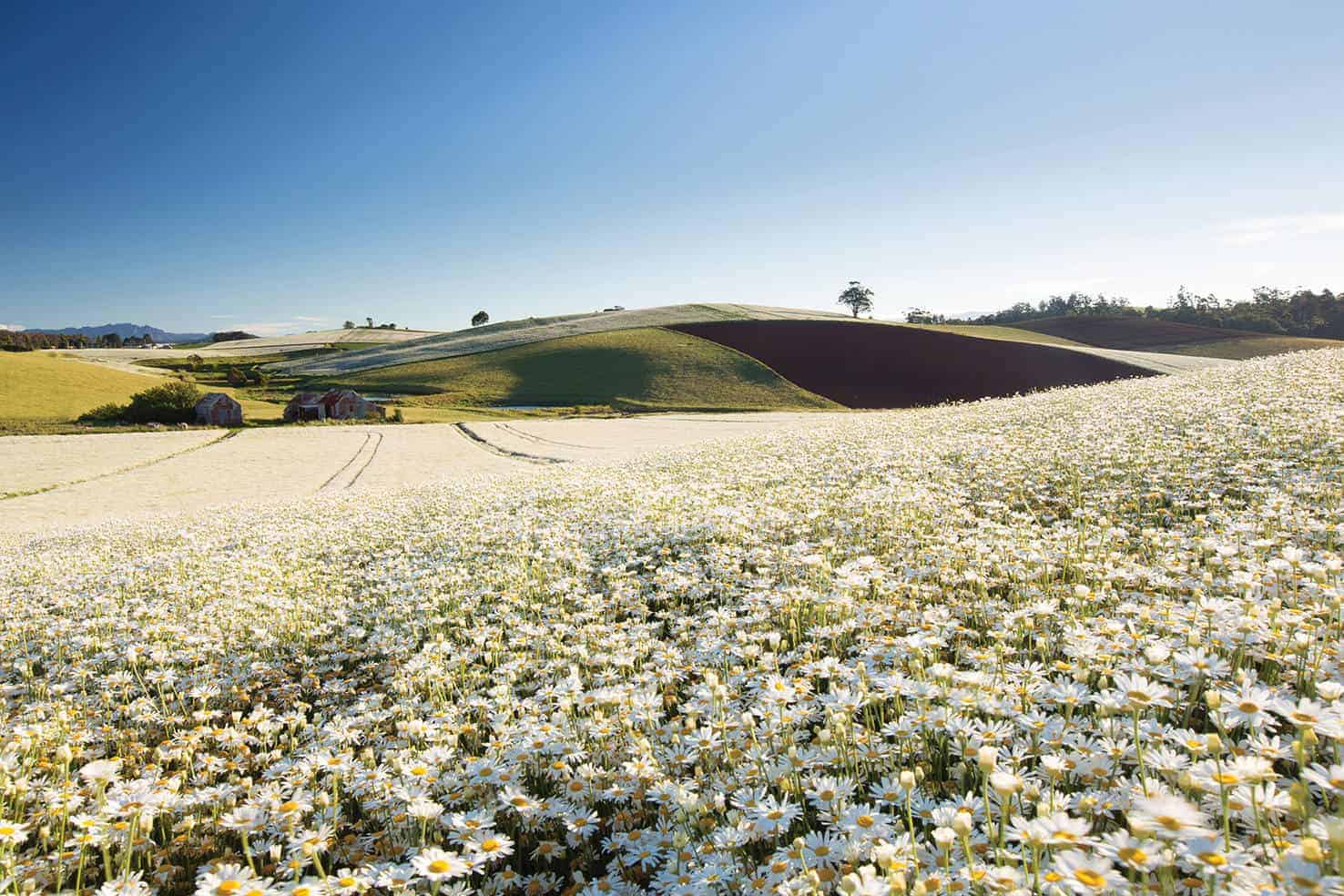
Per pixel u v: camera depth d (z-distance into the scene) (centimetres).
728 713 458
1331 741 337
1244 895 201
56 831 435
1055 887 230
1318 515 757
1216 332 12962
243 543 1584
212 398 7025
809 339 9962
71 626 921
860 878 254
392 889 306
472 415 7806
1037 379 7700
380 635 819
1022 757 329
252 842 422
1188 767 276
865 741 396
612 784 417
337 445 5316
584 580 917
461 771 439
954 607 643
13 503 3197
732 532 1000
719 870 306
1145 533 760
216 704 698
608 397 8662
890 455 1580
